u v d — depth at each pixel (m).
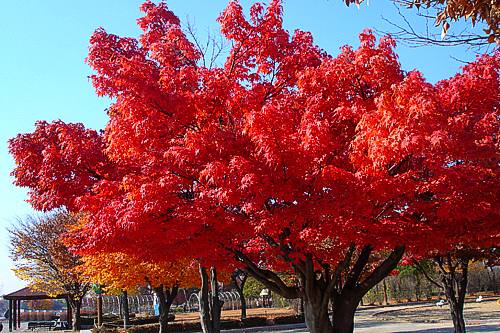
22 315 76.50
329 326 11.77
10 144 11.45
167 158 9.54
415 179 9.77
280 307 62.69
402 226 9.99
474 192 9.17
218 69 10.58
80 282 41.25
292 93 11.84
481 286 65.50
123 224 8.88
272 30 12.37
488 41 5.49
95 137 11.80
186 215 9.31
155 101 10.03
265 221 8.97
